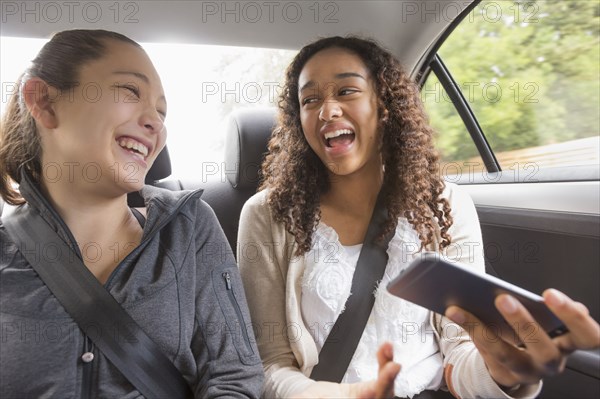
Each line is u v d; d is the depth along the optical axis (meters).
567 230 1.29
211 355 0.96
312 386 0.89
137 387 0.86
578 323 0.65
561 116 1.49
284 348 1.11
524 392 0.87
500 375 0.85
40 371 0.79
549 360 0.71
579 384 1.15
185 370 0.94
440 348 1.14
